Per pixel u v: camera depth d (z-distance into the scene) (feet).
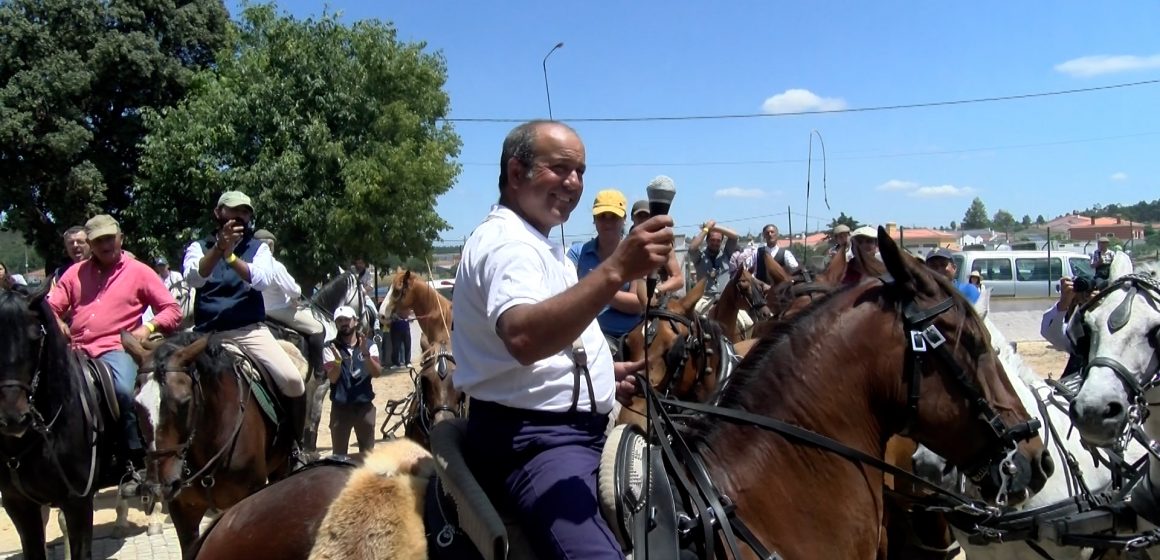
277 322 25.55
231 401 19.42
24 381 18.52
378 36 74.38
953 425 8.97
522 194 8.36
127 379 21.40
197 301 21.71
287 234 70.90
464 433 8.74
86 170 86.94
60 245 91.45
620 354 18.53
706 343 19.08
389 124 72.54
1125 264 13.60
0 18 86.74
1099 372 12.78
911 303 9.03
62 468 19.44
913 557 15.20
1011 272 68.28
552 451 8.04
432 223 75.56
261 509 9.12
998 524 13.29
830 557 8.72
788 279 27.22
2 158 87.25
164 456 17.88
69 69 86.63
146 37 90.17
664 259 7.03
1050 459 9.37
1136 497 12.81
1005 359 14.12
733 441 8.89
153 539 26.63
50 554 26.02
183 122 75.51
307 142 70.49
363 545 8.39
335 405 30.91
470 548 8.13
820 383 9.04
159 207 76.95
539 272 7.76
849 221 32.68
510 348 7.32
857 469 8.98
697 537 8.08
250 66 72.08
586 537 7.62
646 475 7.87
